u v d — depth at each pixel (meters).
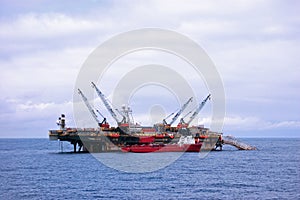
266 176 126.31
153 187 106.31
